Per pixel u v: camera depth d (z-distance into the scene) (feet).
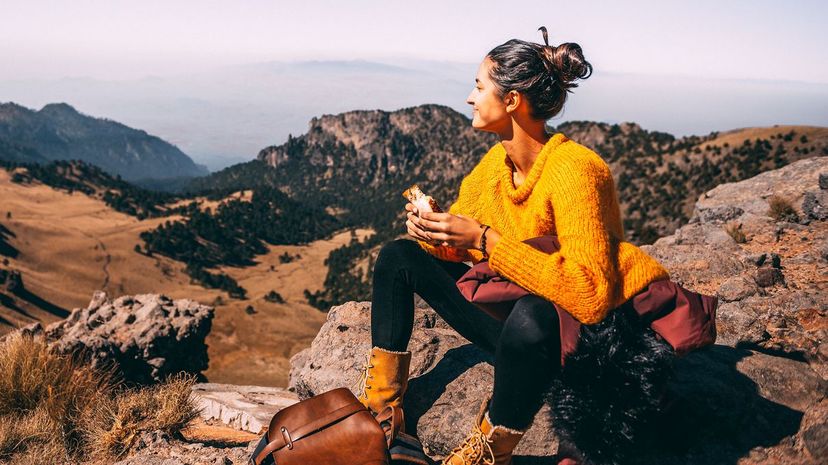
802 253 17.92
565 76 6.46
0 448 11.73
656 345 5.83
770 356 9.62
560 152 6.51
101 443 11.80
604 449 6.00
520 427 6.64
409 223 6.70
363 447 6.63
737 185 27.68
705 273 15.34
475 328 8.16
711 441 7.59
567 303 5.76
